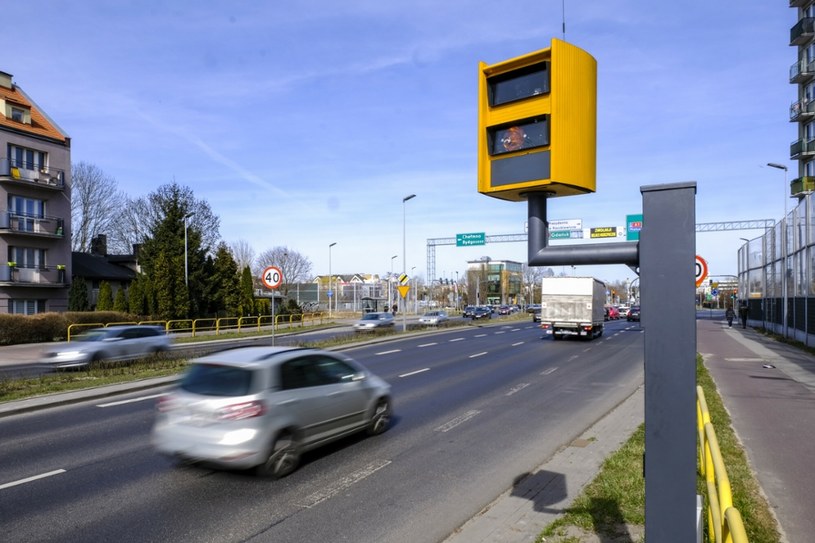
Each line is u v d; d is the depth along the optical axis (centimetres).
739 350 2072
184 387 673
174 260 4097
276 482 628
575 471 651
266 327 4238
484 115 308
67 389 1226
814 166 4262
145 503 561
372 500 570
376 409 847
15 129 3422
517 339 2919
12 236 3428
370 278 12750
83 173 5912
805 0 4222
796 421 864
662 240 263
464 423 926
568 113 283
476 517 517
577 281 2861
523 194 313
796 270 2403
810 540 438
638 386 1318
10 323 2566
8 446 788
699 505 263
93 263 4919
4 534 488
